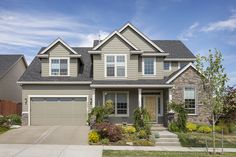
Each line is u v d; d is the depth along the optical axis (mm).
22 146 18516
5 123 26062
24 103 28391
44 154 16125
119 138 21297
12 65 36844
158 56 29359
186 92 27156
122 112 28484
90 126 25578
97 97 28469
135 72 28500
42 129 25062
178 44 34312
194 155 16766
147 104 28906
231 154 17281
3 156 15422
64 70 29188
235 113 24688
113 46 28562
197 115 26953
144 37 29484
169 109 26062
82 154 16422
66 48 29188
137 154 16797
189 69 27297
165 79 28859
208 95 17266
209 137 23234
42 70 29062
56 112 28469
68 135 22562
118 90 28516
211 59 16969
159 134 22562
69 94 28562
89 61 32188
